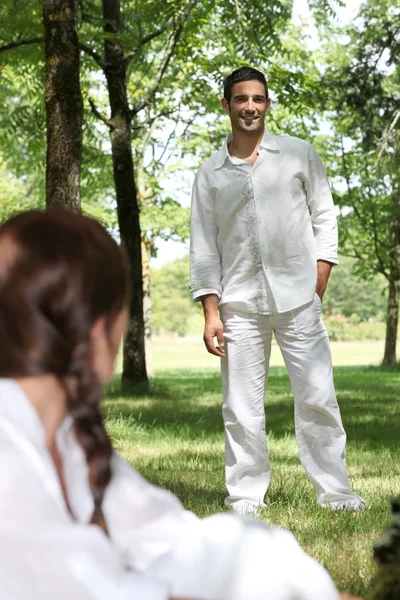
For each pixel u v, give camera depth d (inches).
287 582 45.1
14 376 43.5
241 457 225.1
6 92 885.8
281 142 225.1
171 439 400.8
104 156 812.0
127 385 681.0
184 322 4340.6
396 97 928.9
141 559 52.3
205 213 229.1
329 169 1110.4
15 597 39.7
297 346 224.4
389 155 882.1
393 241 1138.0
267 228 222.8
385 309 4247.0
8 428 42.3
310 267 225.8
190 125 974.4
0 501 40.3
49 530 40.4
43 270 42.4
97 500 48.4
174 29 645.9
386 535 75.5
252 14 671.1
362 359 1990.7
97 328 43.7
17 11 612.7
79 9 689.0
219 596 44.5
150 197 981.8
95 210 1013.2
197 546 45.9
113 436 397.1
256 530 46.7
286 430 446.0
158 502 54.7
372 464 315.3
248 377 225.5
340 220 1165.1
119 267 44.0
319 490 225.9
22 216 44.1
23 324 42.2
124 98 659.4
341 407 567.2
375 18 889.5
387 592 72.8
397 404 593.3
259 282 223.8
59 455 47.1
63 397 43.9
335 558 167.3
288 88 634.8
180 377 1122.0
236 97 222.7
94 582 40.8
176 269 4355.3
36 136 749.9
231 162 224.1
